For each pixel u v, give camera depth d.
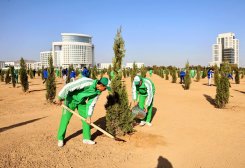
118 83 6.84
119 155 5.69
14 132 7.30
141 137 6.89
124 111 6.89
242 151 5.93
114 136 6.90
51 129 7.66
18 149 5.88
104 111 10.48
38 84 27.12
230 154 5.75
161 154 5.77
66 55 179.75
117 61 6.84
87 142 6.33
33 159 5.34
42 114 10.09
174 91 19.27
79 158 5.46
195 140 6.72
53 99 13.08
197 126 8.13
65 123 6.04
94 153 5.76
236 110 10.95
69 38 194.38
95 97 6.05
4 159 5.29
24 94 17.27
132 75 26.36
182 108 11.46
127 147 6.17
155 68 63.28
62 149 5.94
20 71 18.11
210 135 7.16
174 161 5.40
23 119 9.12
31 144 6.23
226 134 7.25
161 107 11.73
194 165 5.20
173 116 9.66
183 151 5.95
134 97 7.90
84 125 6.29
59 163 5.18
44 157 5.45
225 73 11.58
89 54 189.38
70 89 5.72
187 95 16.56
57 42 181.25
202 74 41.69
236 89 20.84
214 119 9.16
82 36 199.88
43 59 185.75
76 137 6.86
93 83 5.81
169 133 7.32
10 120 8.95
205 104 12.69
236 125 8.27
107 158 5.51
